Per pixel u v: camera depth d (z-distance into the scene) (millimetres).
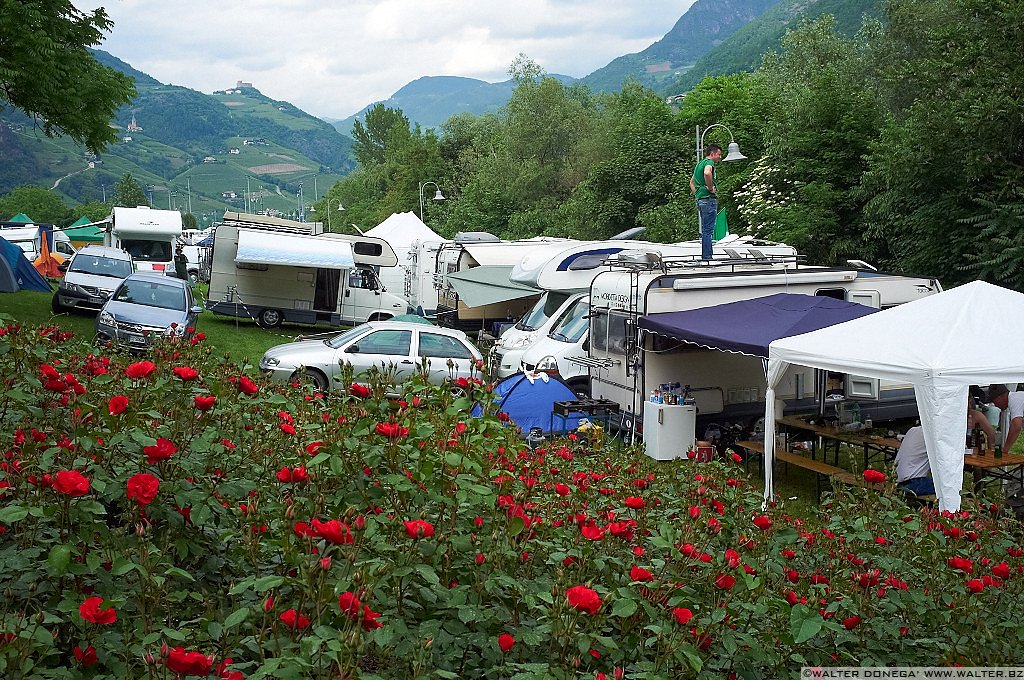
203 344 6473
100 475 3578
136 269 26000
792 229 25656
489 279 21797
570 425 12602
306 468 3803
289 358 15039
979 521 5664
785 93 38531
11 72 18922
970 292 9547
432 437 4113
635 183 39812
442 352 15625
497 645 3387
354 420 4387
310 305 26109
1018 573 4973
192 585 3652
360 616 2729
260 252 24812
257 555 3461
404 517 3783
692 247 18812
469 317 24438
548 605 3520
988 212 20422
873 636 4254
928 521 5184
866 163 25953
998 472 10016
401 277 33625
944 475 8430
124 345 6703
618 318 13609
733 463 6211
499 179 55875
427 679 2906
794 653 3822
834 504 5480
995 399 10234
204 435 3971
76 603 2969
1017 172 19609
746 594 3980
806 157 27234
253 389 4473
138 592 3287
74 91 20594
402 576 3359
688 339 11930
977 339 8852
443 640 3355
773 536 4727
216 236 25688
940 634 4402
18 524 3451
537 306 18250
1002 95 19344
